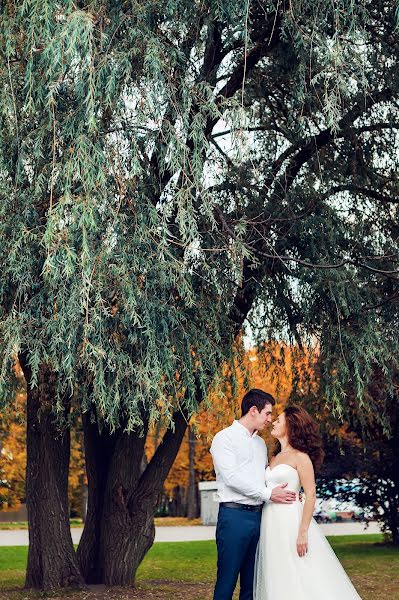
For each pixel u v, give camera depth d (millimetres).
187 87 7625
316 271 9781
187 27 8094
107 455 12430
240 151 7445
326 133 10250
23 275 7508
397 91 9766
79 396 9031
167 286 7922
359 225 10539
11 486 29047
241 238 8234
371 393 15758
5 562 16531
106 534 12094
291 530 6648
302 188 10234
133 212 7637
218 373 9062
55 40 6801
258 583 6723
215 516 31047
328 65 7840
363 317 10109
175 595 11578
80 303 7102
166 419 8094
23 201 7598
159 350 7914
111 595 11297
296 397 11828
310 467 6656
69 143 7391
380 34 9609
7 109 7492
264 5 8750
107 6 7660
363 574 14211
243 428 6723
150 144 7562
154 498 12141
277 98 10633
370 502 19422
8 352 7395
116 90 7246
